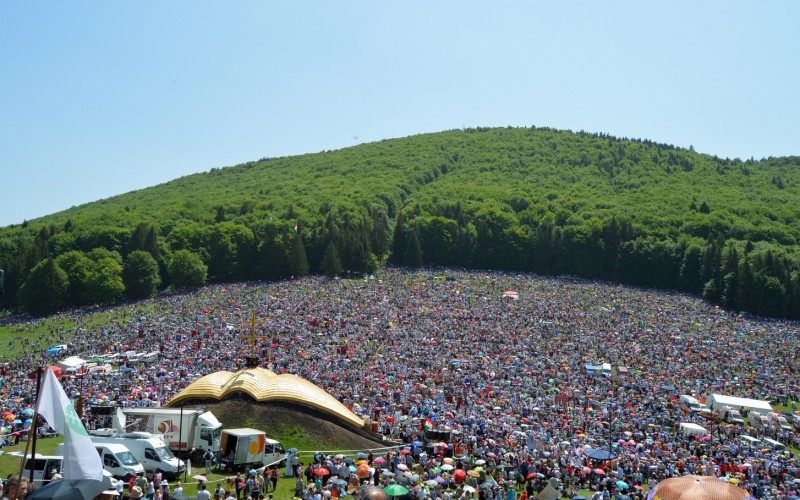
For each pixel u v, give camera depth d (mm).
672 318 147625
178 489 37219
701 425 77312
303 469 49500
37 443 56750
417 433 61750
